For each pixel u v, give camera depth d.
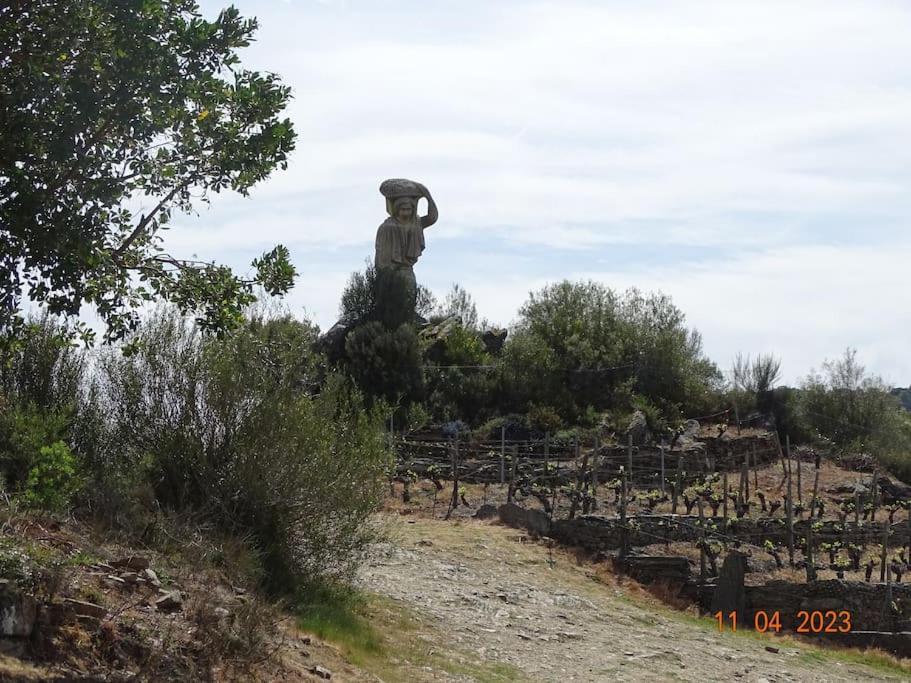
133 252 15.73
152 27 14.40
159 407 20.14
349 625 18.59
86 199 14.43
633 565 29.22
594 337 53.50
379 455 20.95
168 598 14.30
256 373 20.25
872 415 52.62
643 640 23.30
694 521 31.66
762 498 35.59
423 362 49.69
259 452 19.52
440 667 18.17
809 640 26.30
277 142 15.27
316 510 19.72
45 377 20.11
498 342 53.47
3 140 13.91
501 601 24.36
